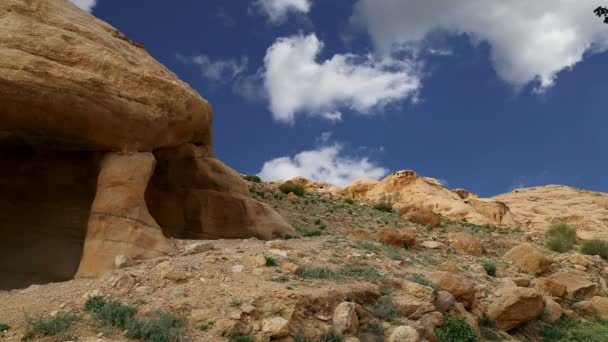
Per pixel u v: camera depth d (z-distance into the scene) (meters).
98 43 11.62
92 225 10.74
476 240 18.27
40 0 10.98
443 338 9.12
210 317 7.67
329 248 12.65
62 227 12.02
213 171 15.71
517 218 43.44
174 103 12.54
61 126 10.79
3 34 10.14
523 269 16.38
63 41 10.81
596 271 18.14
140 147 12.04
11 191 12.25
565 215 44.28
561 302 14.30
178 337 7.09
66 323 7.11
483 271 14.55
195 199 15.12
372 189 41.31
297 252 11.41
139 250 10.66
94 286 8.57
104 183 11.13
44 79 10.16
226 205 15.41
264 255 10.62
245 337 7.30
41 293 8.44
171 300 8.12
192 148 15.04
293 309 7.96
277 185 29.16
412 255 15.28
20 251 11.64
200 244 11.53
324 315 8.26
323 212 21.77
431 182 40.94
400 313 9.33
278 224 16.20
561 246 21.92
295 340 7.52
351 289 9.28
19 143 11.88
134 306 7.83
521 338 11.41
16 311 7.54
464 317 10.11
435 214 24.12
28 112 10.30
